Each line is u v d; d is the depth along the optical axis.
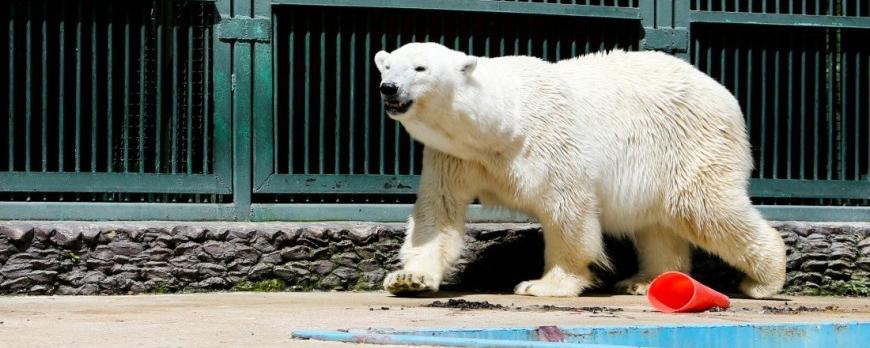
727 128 12.41
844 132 14.05
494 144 11.48
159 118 12.63
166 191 12.64
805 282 13.61
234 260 12.41
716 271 13.49
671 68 12.50
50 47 12.60
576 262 12.02
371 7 12.84
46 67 12.38
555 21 13.48
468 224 13.20
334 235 12.66
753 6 14.34
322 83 12.95
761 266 12.41
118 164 12.81
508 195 11.84
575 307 10.79
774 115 13.93
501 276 13.09
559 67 12.23
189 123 12.72
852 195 14.03
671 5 13.58
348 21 13.09
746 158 12.57
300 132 13.16
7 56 12.48
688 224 12.41
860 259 13.74
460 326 8.92
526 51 13.43
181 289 12.25
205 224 12.54
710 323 8.98
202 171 12.88
